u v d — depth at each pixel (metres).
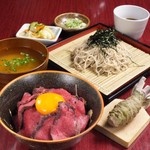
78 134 0.40
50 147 0.40
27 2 0.93
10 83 0.45
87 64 0.65
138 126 0.49
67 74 0.49
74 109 0.44
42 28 0.73
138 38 0.77
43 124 0.42
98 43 0.67
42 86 0.49
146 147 0.48
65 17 0.84
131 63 0.66
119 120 0.46
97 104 0.44
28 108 0.45
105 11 0.91
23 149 0.46
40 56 0.59
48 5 0.93
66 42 0.72
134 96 0.50
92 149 0.47
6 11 0.87
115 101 0.53
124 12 0.79
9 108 0.46
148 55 0.69
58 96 0.46
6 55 0.59
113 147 0.47
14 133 0.39
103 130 0.48
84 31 0.76
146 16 0.76
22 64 0.56
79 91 0.48
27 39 0.60
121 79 0.61
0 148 0.46
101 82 0.60
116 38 0.70
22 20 0.83
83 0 0.97
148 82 0.62
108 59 0.65
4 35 0.76
